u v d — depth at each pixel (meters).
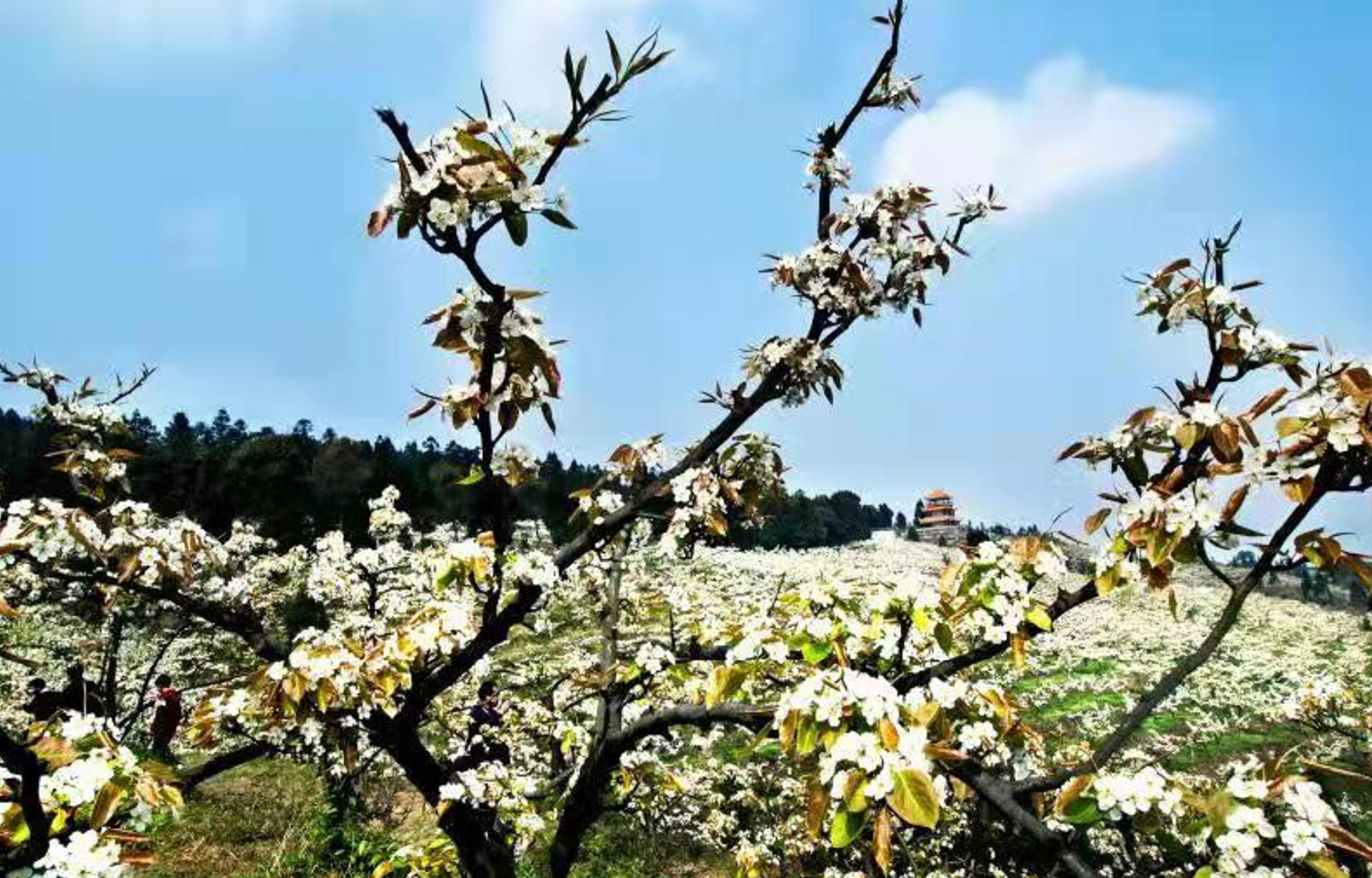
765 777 11.83
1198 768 15.70
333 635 4.21
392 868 5.25
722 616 5.22
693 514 4.38
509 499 4.20
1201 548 2.78
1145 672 23.88
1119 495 3.06
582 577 5.89
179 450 49.97
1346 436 2.44
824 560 42.53
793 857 9.88
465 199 2.93
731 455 4.75
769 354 4.52
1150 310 3.43
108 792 2.54
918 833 6.50
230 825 9.38
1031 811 3.02
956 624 3.17
